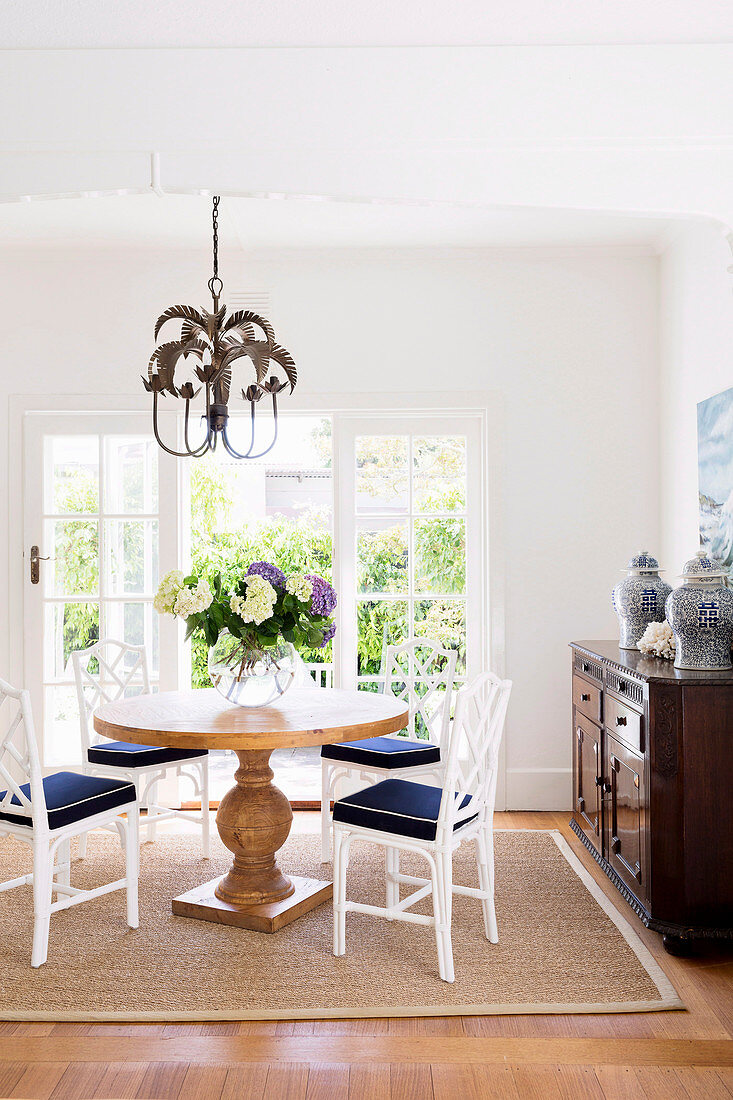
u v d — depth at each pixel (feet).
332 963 9.13
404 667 15.24
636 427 14.76
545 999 8.37
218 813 10.60
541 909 10.57
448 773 8.69
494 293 14.82
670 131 8.45
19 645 14.94
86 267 14.89
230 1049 7.67
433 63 8.52
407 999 8.38
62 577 15.03
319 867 11.93
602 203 8.54
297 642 10.61
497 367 14.79
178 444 14.89
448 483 15.25
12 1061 7.51
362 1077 7.25
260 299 14.90
